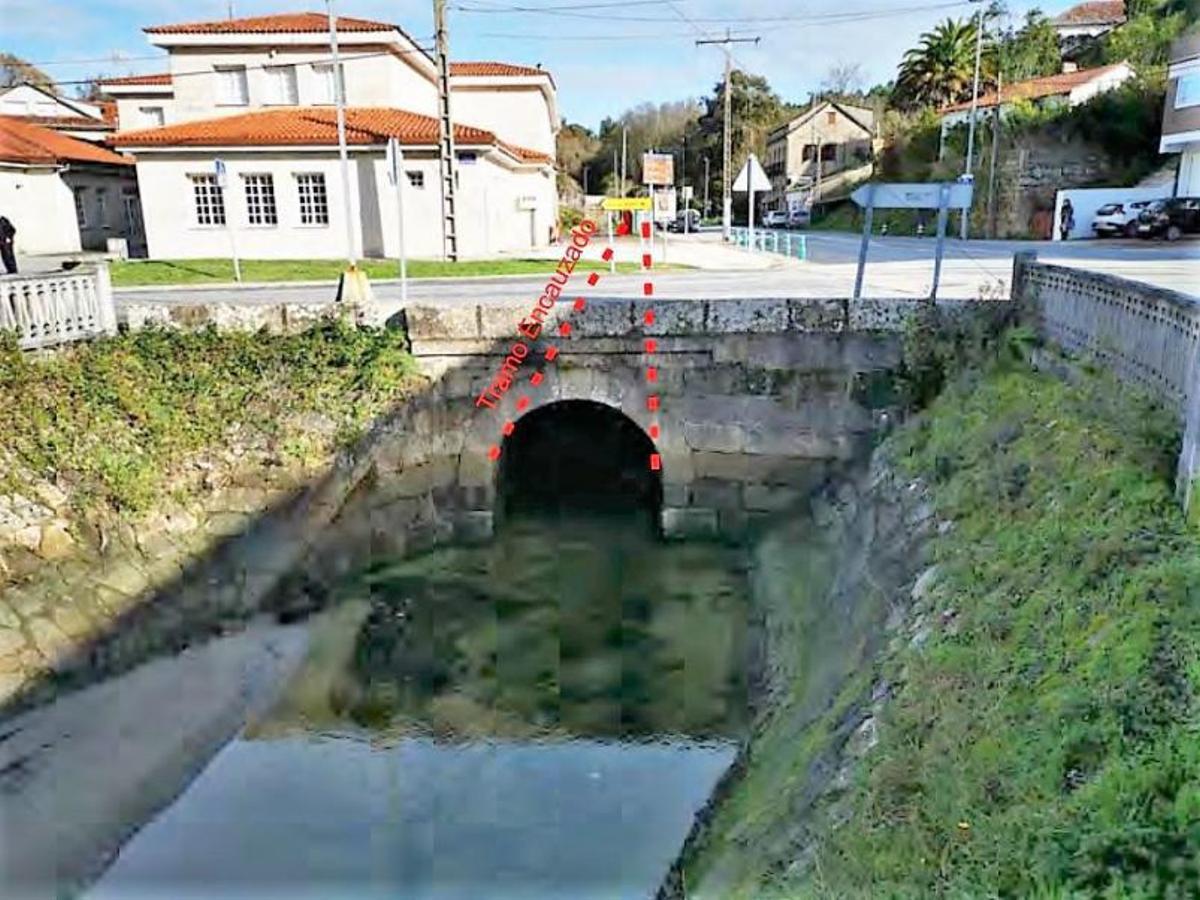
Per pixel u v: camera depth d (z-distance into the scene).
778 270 20.48
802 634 9.31
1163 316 6.73
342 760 8.34
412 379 12.44
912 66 56.59
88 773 7.62
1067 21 62.88
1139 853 3.33
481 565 12.31
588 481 15.08
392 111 28.03
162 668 9.05
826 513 11.61
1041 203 36.38
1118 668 4.28
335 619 10.89
